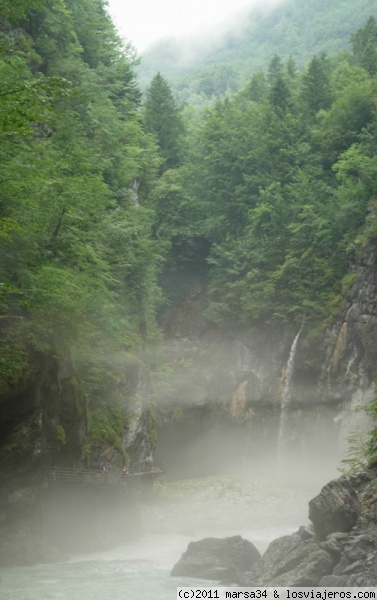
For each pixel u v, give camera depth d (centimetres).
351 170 7381
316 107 8438
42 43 4584
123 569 2766
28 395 2803
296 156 7869
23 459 2847
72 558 3084
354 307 6600
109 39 6222
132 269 4991
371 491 2317
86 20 5638
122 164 5172
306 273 7112
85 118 4688
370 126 7388
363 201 6988
